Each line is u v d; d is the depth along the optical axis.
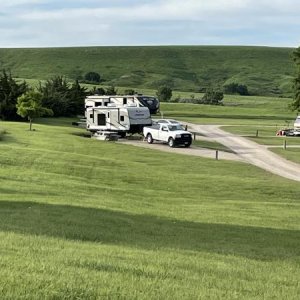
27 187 21.00
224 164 35.94
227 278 7.40
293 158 40.50
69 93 79.06
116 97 57.53
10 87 65.25
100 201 18.75
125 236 11.84
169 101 145.25
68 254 8.25
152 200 20.94
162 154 39.91
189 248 10.70
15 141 41.19
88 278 6.21
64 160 31.44
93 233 11.86
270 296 6.35
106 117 52.16
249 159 39.44
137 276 6.74
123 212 16.33
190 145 46.84
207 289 6.32
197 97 159.12
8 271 6.21
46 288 5.51
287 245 12.35
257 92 186.00
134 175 28.31
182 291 6.00
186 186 26.05
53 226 12.49
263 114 112.56
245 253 10.66
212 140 53.09
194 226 14.62
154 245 10.71
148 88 184.12
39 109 52.91
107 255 8.50
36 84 133.88
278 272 8.50
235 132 64.00
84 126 62.50
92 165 30.88
